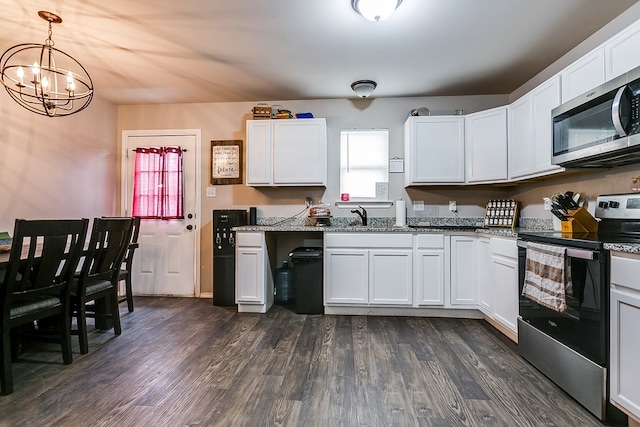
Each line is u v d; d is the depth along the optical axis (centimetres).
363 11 196
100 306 271
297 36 238
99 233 237
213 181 384
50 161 302
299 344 242
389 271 304
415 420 154
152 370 203
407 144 346
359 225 357
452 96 360
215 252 347
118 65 285
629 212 192
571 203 224
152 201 383
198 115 386
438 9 205
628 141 159
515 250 230
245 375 196
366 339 252
